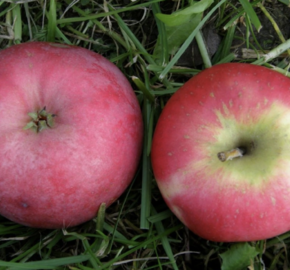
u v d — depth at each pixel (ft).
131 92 1.08
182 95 1.01
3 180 0.97
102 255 1.12
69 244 1.20
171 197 1.01
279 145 0.96
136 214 1.23
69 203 1.00
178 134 0.99
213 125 0.98
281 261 1.21
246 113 0.97
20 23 1.22
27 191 0.97
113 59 1.23
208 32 1.26
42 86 0.99
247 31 1.20
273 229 0.98
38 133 0.97
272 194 0.95
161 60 1.17
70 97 0.99
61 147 0.96
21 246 1.20
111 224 1.20
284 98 0.98
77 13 1.27
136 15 1.28
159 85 1.24
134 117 1.05
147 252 1.18
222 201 0.96
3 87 0.98
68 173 0.97
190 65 1.26
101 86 1.01
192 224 1.02
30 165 0.96
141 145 1.09
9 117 0.97
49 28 1.18
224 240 1.02
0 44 1.25
